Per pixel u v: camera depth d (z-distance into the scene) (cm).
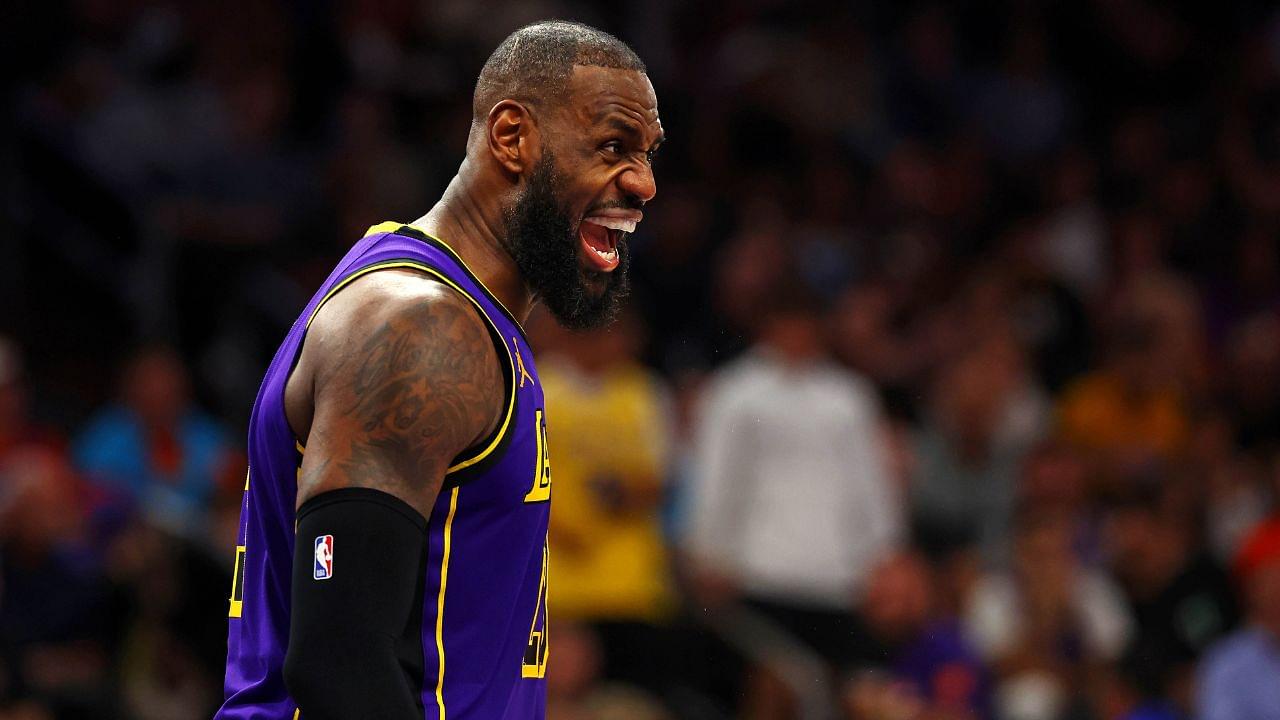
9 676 1184
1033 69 2541
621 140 543
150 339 1720
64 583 1248
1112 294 2119
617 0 2353
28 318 1772
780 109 2195
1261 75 2655
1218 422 1788
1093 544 1520
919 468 1559
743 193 2080
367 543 462
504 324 523
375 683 455
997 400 1559
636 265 1823
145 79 1895
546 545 544
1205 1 2811
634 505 1339
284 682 486
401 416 473
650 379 1599
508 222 542
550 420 1317
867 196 2195
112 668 1253
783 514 1375
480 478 497
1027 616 1366
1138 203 2339
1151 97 2652
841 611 1370
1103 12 2650
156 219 1769
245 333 1739
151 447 1430
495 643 510
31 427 1552
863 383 1712
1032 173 2333
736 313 1706
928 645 1353
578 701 1216
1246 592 1462
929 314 1973
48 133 1798
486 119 549
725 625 1348
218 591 1296
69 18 1880
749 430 1383
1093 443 1761
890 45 2462
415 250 522
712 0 2398
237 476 1430
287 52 1964
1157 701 1434
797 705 1312
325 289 518
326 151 1930
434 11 2136
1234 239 2294
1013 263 2041
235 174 1850
